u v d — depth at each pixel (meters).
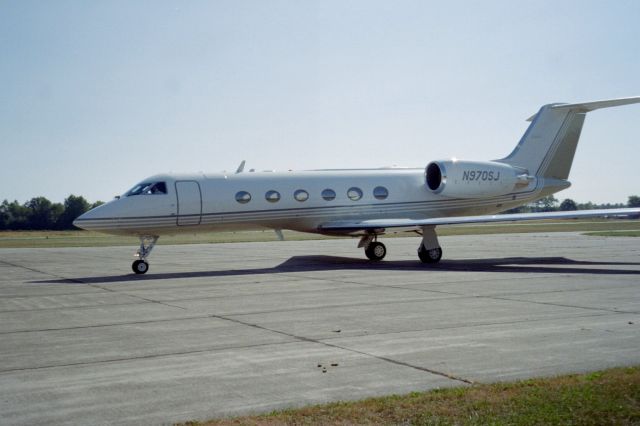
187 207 22.03
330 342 9.52
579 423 5.78
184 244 43.75
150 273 21.41
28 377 7.78
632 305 12.80
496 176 25.86
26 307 13.50
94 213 20.92
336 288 16.05
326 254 30.88
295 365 8.17
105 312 12.65
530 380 7.15
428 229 23.77
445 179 25.11
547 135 26.92
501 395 6.60
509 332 10.09
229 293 15.31
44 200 121.06
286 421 5.97
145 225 21.44
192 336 10.10
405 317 11.62
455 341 9.47
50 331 10.70
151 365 8.29
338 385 7.26
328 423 5.91
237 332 10.38
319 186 24.33
